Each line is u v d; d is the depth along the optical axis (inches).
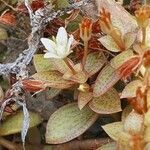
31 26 13.4
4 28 14.3
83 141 12.5
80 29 11.8
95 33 12.5
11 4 14.5
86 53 11.9
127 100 11.9
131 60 11.3
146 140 10.7
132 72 11.7
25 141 13.0
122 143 10.7
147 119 10.9
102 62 12.2
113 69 11.7
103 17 11.7
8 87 13.5
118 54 12.0
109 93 11.8
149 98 11.1
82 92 11.9
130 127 10.8
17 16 14.1
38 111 13.3
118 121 12.1
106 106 11.7
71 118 12.1
